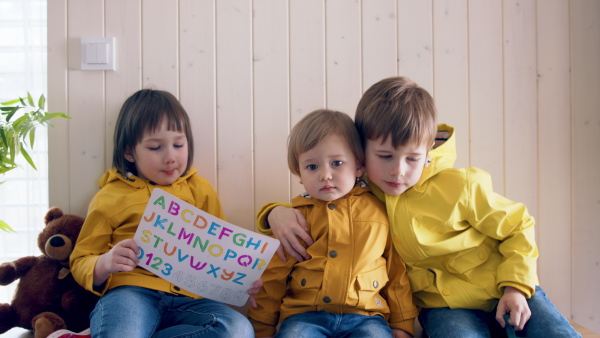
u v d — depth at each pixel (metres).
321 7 1.35
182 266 1.06
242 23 1.34
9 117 1.19
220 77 1.34
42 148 1.43
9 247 1.43
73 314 1.18
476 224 1.11
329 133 1.05
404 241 1.12
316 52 1.35
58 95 1.31
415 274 1.14
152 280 1.10
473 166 1.37
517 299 1.02
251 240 1.07
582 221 1.38
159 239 1.05
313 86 1.35
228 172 1.34
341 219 1.09
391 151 1.05
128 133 1.18
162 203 1.05
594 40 1.38
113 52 1.32
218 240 1.07
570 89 1.38
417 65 1.37
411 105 1.05
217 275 1.07
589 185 1.38
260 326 1.13
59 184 1.31
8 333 1.18
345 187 1.06
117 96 1.32
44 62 1.42
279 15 1.35
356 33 1.36
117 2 1.32
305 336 0.98
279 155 1.35
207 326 0.99
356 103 1.36
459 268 1.12
